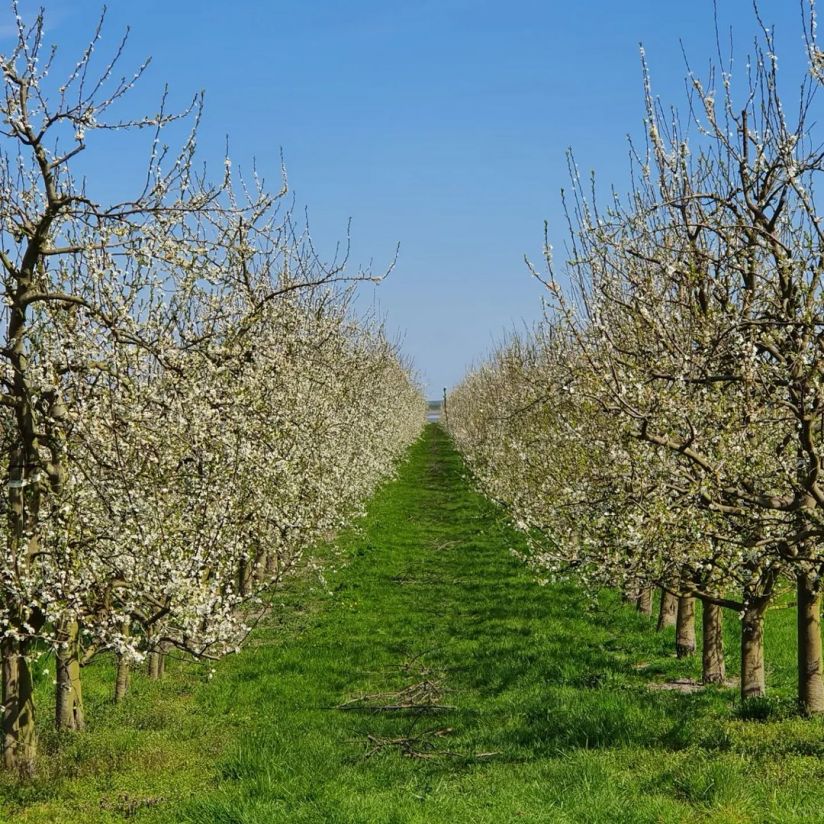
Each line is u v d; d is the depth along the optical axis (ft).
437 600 82.74
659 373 38.14
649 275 42.63
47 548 38.06
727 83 38.68
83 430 38.17
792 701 45.19
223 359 44.65
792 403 34.14
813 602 42.75
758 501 36.06
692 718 43.98
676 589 45.68
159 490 41.63
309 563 72.08
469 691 55.01
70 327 40.32
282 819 32.86
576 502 45.83
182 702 53.72
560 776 37.09
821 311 33.83
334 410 91.56
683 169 43.19
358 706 52.90
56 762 40.34
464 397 247.70
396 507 147.74
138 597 38.22
